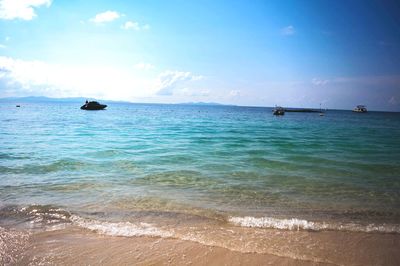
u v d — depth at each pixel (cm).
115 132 2645
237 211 657
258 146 1828
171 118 6009
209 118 6456
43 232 521
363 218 630
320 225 580
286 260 434
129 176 984
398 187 905
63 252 449
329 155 1508
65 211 631
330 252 464
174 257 438
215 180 952
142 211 643
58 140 1933
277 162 1288
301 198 775
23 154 1348
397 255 462
